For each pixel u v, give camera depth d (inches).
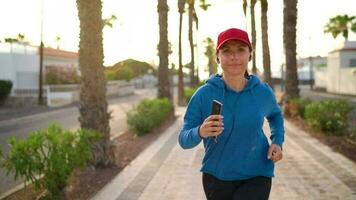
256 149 149.9
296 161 420.5
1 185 357.4
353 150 467.5
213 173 151.6
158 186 333.1
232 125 146.7
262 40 1181.7
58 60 2000.5
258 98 148.8
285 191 311.4
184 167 404.5
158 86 957.8
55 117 1092.5
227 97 147.9
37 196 297.1
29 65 1753.2
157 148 526.3
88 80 381.7
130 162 431.2
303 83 3531.0
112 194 311.3
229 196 153.3
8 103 1464.1
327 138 565.3
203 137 139.6
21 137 694.5
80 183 334.6
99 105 384.2
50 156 269.7
